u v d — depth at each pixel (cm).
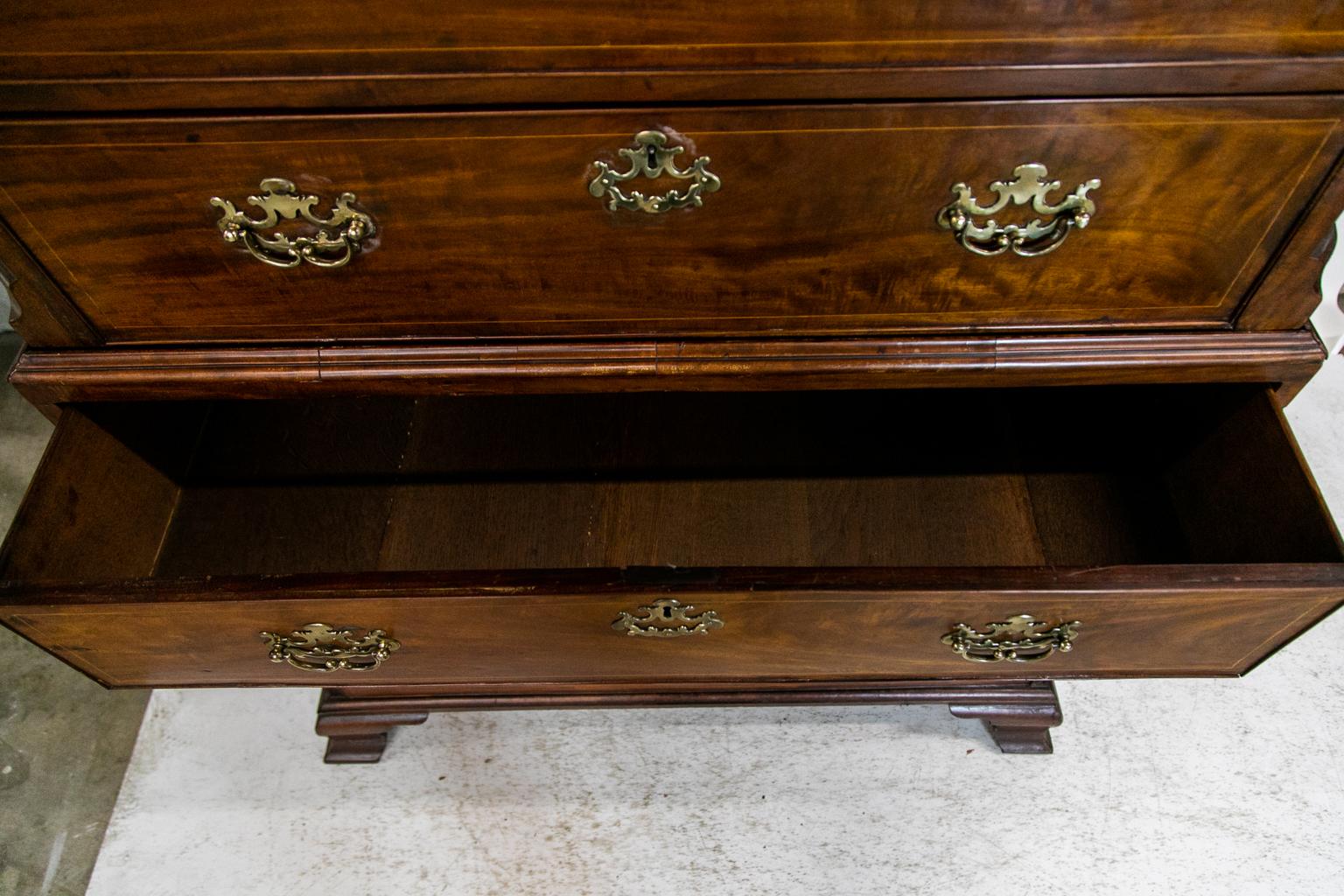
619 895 96
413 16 55
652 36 56
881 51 57
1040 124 61
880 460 106
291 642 79
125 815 102
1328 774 100
